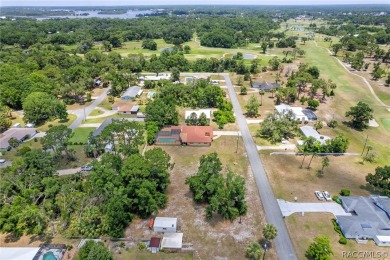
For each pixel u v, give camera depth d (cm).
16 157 8681
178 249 5553
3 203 6269
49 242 5725
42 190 6831
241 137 9981
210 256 5450
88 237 5822
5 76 13188
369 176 7225
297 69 17975
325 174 7975
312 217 6406
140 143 8581
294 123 10356
